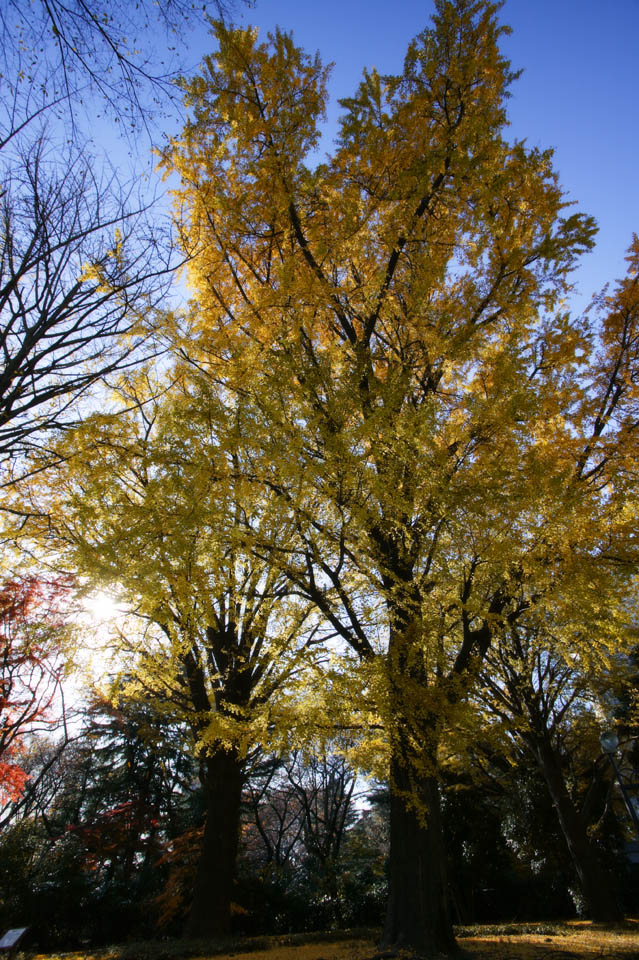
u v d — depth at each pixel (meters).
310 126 6.07
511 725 5.11
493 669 11.16
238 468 5.05
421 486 4.60
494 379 4.95
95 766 19.03
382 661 4.71
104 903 11.59
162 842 16.31
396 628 5.10
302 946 6.75
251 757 10.64
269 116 6.28
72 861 12.66
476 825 14.65
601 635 5.51
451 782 15.35
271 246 6.12
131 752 17.47
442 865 6.41
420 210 6.27
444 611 5.37
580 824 11.70
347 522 4.93
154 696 8.23
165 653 7.32
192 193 6.27
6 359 4.75
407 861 5.51
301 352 5.08
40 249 4.95
